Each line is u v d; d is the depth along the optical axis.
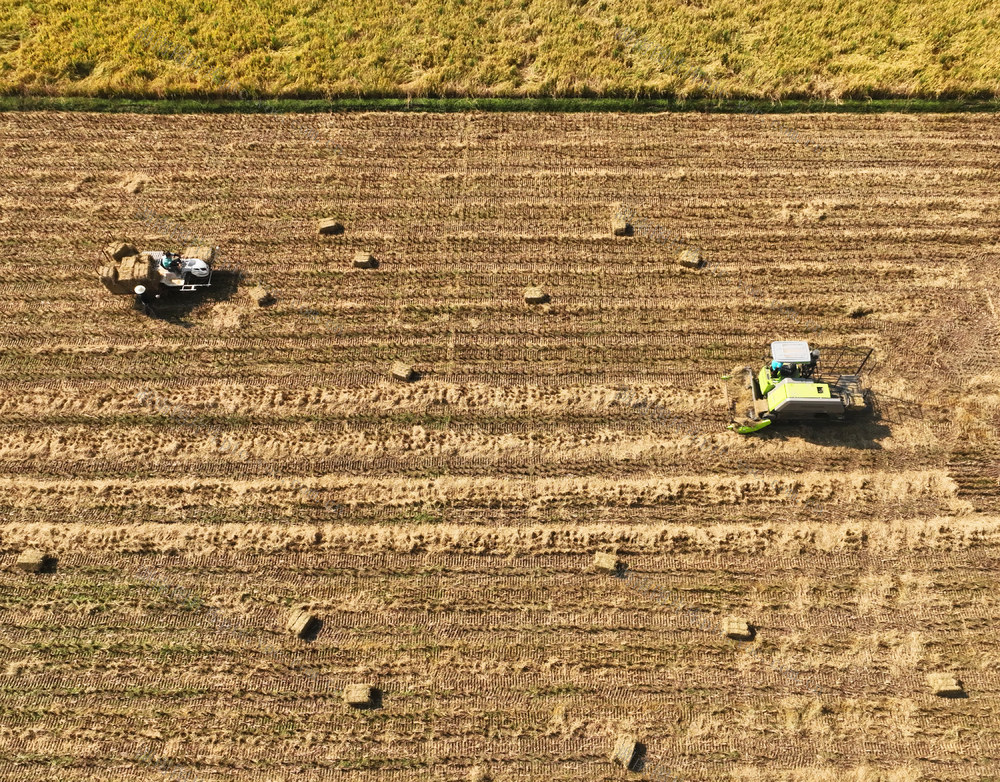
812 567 17.92
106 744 16.09
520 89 25.50
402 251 22.39
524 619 17.36
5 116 25.36
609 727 16.28
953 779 15.80
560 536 18.20
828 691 16.64
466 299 21.52
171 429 19.56
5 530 18.30
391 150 24.48
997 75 25.27
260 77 25.66
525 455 19.17
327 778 15.80
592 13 27.38
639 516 18.48
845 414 19.41
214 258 22.28
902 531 18.27
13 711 16.39
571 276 21.86
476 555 18.02
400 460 19.12
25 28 27.06
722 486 18.81
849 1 27.44
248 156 24.44
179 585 17.72
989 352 20.48
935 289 21.52
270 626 17.27
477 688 16.64
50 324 21.17
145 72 25.88
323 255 22.38
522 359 20.50
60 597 17.59
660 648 17.08
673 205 23.20
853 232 22.61
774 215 23.00
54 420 19.69
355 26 26.91
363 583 17.73
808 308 21.28
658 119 25.11
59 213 23.25
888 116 25.06
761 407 19.17
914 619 17.34
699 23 26.83
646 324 21.05
